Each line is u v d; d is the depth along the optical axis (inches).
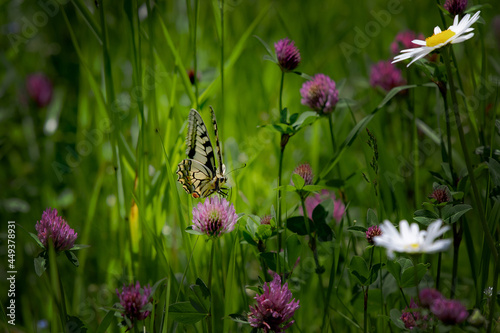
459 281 39.8
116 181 39.8
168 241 42.0
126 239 39.9
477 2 38.6
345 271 39.2
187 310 35.4
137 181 39.6
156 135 41.6
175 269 40.5
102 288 41.1
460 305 33.2
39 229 35.1
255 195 43.6
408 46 44.4
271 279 37.7
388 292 37.3
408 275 35.3
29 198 44.7
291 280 38.1
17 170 46.1
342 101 40.8
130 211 39.2
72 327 34.9
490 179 37.6
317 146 44.5
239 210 39.8
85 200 44.4
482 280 36.3
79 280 40.4
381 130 46.0
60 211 43.0
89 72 40.3
